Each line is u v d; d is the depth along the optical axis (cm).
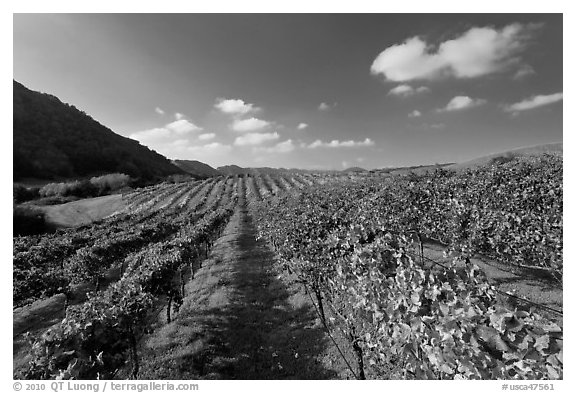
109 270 2031
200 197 6431
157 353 864
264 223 2566
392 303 468
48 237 3272
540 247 917
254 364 821
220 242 2672
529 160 2681
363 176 6262
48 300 1553
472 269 413
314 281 975
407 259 565
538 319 317
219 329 993
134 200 6375
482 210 1181
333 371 743
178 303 1158
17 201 5419
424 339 407
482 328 328
